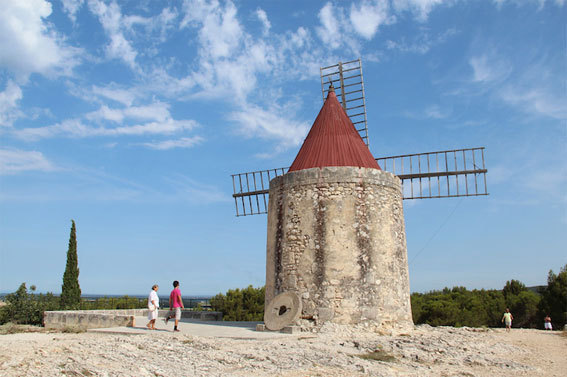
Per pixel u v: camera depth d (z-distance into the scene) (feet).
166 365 31.14
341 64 74.90
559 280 108.37
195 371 30.37
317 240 52.31
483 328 67.67
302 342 42.16
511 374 35.83
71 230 93.20
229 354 35.53
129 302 115.34
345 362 34.65
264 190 74.02
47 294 86.69
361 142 61.82
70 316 58.65
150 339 39.24
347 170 53.83
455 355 40.65
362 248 51.90
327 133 60.13
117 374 27.66
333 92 65.67
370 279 51.26
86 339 39.14
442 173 67.62
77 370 27.50
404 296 54.75
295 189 55.06
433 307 112.27
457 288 154.10
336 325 48.88
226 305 112.27
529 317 115.24
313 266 51.72
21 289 77.05
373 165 59.41
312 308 50.52
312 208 53.47
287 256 53.67
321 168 54.34
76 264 92.02
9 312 74.90
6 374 25.94
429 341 44.75
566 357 46.52
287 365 33.09
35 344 34.86
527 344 53.47
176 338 40.40
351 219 52.54
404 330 51.96
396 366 35.14
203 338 41.42
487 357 41.09
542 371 37.96
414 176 68.90
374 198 54.13
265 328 50.83
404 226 59.16
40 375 26.27
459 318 108.27
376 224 53.47
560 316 103.91
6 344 34.60
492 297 136.36
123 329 47.78
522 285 137.90
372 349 40.57
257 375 30.53
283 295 52.01
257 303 112.47
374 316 50.29
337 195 53.21
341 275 50.88
